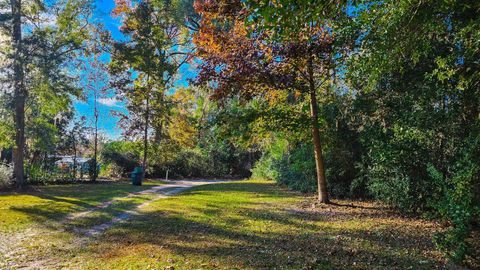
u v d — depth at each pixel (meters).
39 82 17.88
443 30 6.86
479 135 6.17
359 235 7.16
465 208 5.35
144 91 26.03
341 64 9.62
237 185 20.16
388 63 6.57
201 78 11.35
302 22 4.27
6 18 17.05
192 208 10.84
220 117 11.82
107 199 13.45
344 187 12.95
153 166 31.61
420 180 8.60
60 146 25.62
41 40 17.67
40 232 7.84
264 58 10.58
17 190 17.20
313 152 14.10
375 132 10.54
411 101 9.38
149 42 27.03
